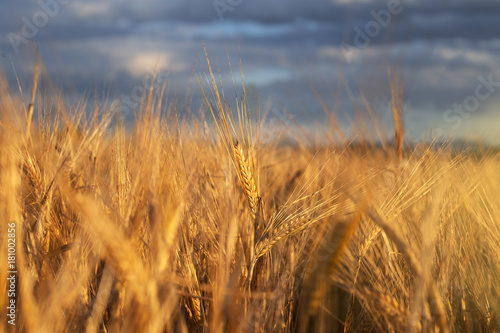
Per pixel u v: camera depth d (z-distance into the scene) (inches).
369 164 96.1
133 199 87.8
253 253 90.5
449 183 107.1
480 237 116.6
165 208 76.1
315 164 107.9
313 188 107.5
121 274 59.8
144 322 59.9
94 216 57.5
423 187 101.7
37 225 94.0
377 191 97.2
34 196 103.7
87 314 70.1
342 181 94.7
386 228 74.5
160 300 69.7
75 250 82.0
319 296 78.4
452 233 102.7
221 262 76.7
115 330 70.5
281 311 97.0
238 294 75.8
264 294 86.4
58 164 109.1
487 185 119.0
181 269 94.1
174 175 95.3
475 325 104.3
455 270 101.9
